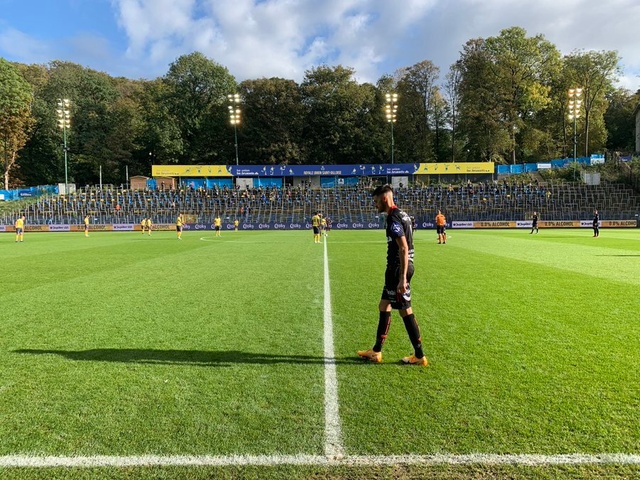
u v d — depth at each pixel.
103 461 2.87
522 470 2.74
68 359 4.77
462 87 58.88
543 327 5.84
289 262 13.80
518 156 63.91
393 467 2.78
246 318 6.53
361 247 20.05
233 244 22.53
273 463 2.83
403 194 47.47
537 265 12.27
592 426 3.22
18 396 3.83
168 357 4.82
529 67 57.56
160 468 2.79
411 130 62.72
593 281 9.52
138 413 3.50
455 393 3.80
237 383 4.09
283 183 52.25
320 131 65.75
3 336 5.64
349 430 3.21
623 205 43.22
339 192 48.66
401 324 6.12
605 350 4.88
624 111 70.50
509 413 3.42
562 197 44.50
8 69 58.16
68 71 71.44
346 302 7.63
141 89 77.94
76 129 68.94
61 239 28.33
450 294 8.15
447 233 32.00
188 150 67.69
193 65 67.69
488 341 5.24
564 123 61.00
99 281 10.08
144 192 49.19
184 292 8.65
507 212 43.62
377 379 4.14
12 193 51.12
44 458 2.91
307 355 4.87
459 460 2.84
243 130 65.38
